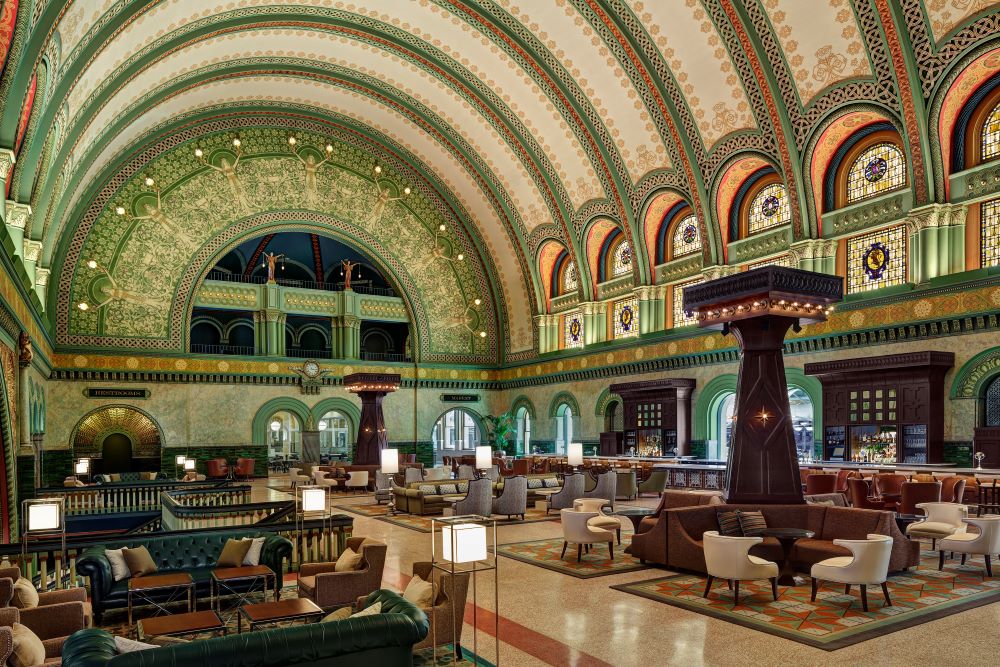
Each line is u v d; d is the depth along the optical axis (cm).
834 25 1616
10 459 1227
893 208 1702
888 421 1634
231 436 2725
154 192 2630
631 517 1094
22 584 591
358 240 2989
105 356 2527
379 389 2245
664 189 2245
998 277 1457
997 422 1505
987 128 1552
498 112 2467
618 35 1953
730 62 1842
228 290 2862
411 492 1645
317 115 2806
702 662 615
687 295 1113
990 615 742
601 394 2658
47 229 1695
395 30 2155
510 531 1374
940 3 1448
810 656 624
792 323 1072
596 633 700
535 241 2892
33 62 909
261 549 866
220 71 2197
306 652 436
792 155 1841
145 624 566
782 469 1013
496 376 3250
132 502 1722
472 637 691
